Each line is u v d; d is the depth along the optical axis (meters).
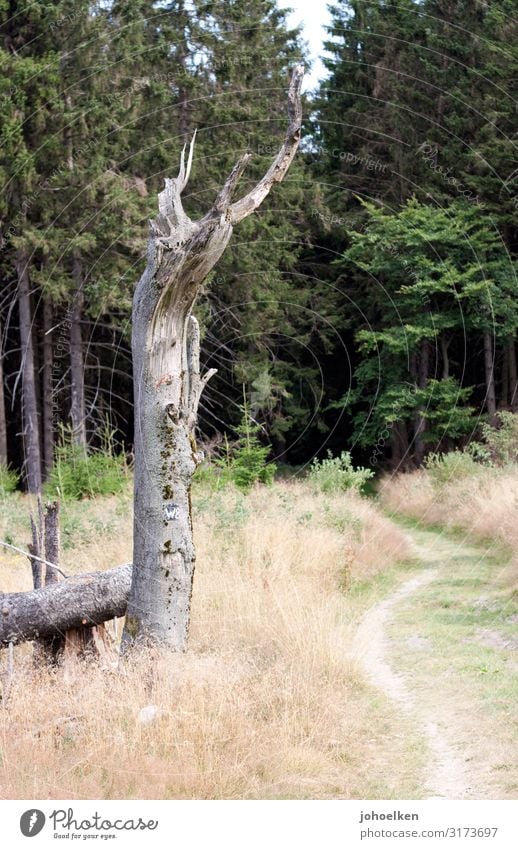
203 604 7.83
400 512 17.94
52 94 19.16
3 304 23.66
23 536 11.59
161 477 6.28
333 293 28.33
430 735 5.55
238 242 23.81
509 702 5.93
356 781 4.92
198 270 6.08
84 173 19.69
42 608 6.17
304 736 5.41
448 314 24.84
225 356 26.39
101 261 20.36
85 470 16.25
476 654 7.17
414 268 24.23
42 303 23.08
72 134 19.89
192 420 6.45
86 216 19.98
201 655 6.56
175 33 22.64
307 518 11.71
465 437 25.36
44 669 6.09
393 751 5.34
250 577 8.55
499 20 23.03
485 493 14.32
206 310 23.31
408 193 26.20
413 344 24.69
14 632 6.17
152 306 6.16
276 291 25.95
